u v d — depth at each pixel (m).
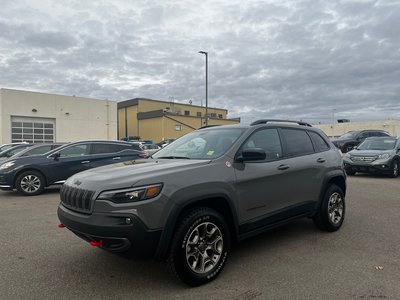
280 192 4.97
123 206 3.54
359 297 3.57
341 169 6.18
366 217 6.96
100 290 3.78
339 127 59.00
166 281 4.01
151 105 58.56
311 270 4.28
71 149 10.81
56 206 8.45
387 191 10.23
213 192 4.04
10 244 5.36
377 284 3.87
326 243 5.32
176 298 3.59
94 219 3.60
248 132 4.88
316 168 5.63
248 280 4.01
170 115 52.41
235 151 4.57
